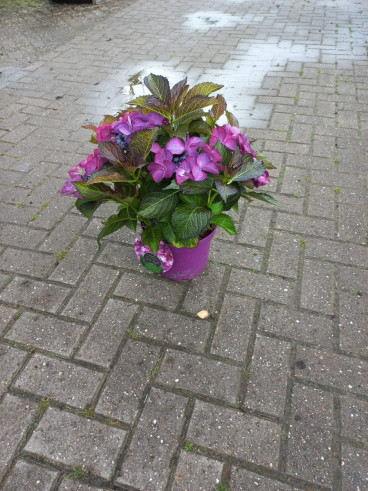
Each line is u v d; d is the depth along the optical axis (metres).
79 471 1.56
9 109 4.09
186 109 1.59
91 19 6.84
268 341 1.99
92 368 1.89
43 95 4.37
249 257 2.43
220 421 1.70
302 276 2.31
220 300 2.18
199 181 1.60
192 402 1.76
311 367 1.88
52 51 5.55
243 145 1.71
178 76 4.77
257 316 2.10
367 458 1.59
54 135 3.66
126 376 1.86
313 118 3.85
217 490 1.51
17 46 5.70
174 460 1.59
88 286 2.27
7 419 1.72
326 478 1.54
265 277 2.30
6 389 1.82
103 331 2.04
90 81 4.69
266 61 5.09
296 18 6.68
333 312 2.11
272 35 5.97
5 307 2.16
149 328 2.05
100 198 1.77
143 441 1.64
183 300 2.18
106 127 1.69
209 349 1.96
